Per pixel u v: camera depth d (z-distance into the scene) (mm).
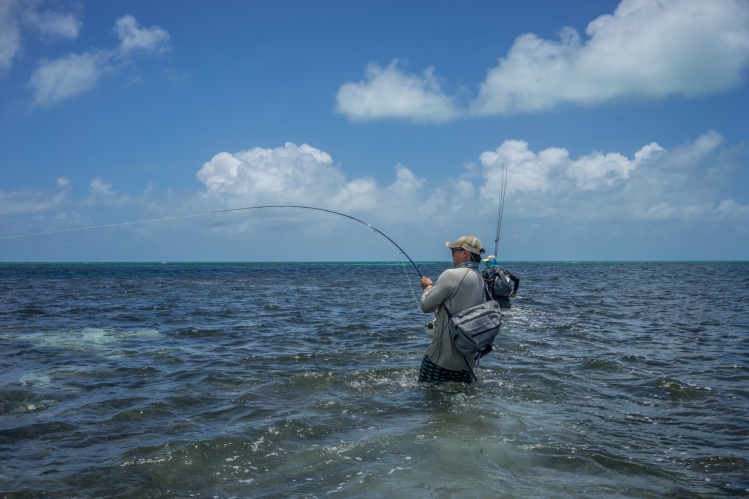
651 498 3004
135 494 3090
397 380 6086
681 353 7918
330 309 14484
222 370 6590
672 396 5465
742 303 17000
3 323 10992
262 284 27625
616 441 4027
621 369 6762
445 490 3037
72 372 6484
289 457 3660
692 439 4117
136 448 3830
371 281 32188
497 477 3260
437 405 5035
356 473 3330
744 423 4551
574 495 3010
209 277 36969
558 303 16359
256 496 3029
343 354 7727
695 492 3107
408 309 14695
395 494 2986
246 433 4164
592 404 5156
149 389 5668
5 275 39125
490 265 6238
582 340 9094
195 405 5066
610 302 17078
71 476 3350
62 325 10727
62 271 51438
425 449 3777
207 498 3021
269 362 7133
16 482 3254
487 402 5164
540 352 7918
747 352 8039
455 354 5723
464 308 5672
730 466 3549
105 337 9258
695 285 28891
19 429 4328
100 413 4789
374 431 4230
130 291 21172
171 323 11133
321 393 5520
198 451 3770
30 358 7352
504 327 10609
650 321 11953
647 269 71875
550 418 4641
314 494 3029
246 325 10914
